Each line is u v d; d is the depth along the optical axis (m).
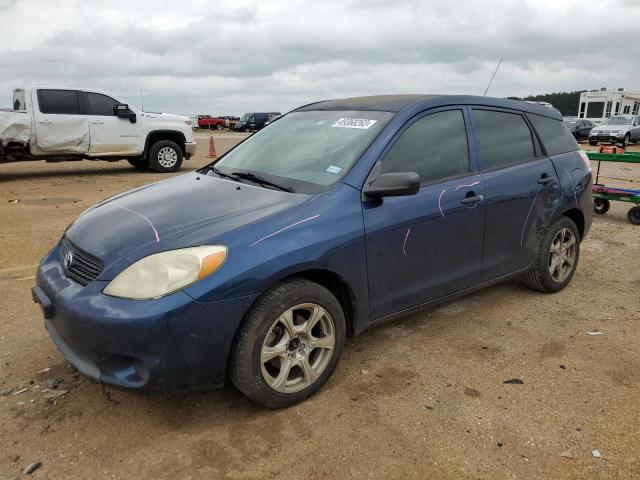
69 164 15.27
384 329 3.99
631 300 4.61
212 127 55.12
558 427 2.81
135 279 2.56
